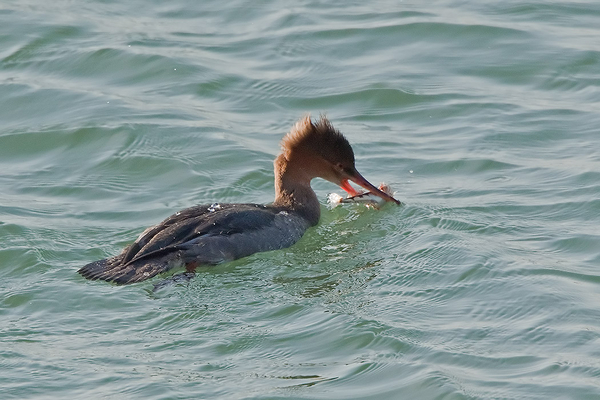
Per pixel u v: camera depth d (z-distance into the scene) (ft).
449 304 40.73
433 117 63.05
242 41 73.72
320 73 68.95
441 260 44.83
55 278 42.86
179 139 59.88
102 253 46.14
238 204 48.70
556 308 39.99
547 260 44.68
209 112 63.82
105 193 54.08
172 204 52.70
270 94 66.23
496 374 35.35
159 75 68.54
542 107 63.46
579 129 60.34
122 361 36.22
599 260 44.80
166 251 43.57
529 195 52.47
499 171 55.72
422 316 39.73
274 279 43.73
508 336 37.93
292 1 80.74
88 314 39.78
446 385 34.42
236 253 45.29
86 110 63.67
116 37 73.97
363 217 51.78
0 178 55.98
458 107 63.82
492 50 71.26
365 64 69.97
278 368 35.99
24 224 48.75
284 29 75.41
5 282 42.60
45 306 40.27
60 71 69.26
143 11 79.61
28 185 54.95
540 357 36.35
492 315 39.68
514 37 72.74
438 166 56.90
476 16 76.54
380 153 58.70
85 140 60.13
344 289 42.50
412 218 50.80
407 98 65.21
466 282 42.57
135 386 34.50
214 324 39.06
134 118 62.39
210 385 34.76
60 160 58.34
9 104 64.85
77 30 75.20
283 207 50.80
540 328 38.45
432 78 67.82
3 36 73.92
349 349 37.22
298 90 66.74
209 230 45.19
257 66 69.97
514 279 42.57
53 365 35.81
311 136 51.31
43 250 45.78
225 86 67.15
